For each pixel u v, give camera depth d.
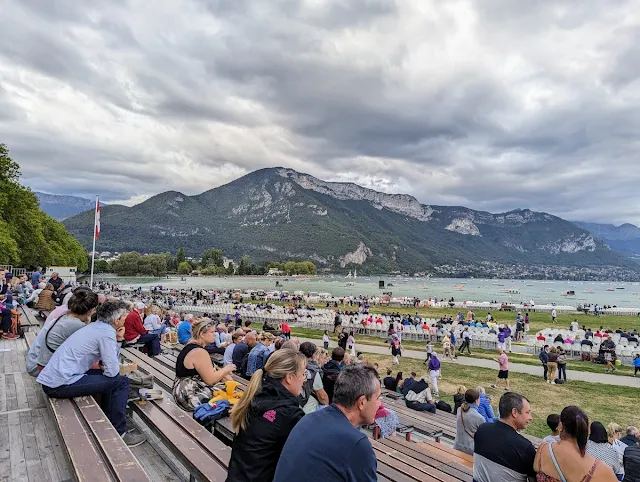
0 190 50.09
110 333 5.79
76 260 94.31
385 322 38.81
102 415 5.16
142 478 3.67
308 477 2.60
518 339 37.47
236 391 6.55
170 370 9.19
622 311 68.06
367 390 2.93
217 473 4.04
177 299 68.81
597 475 3.87
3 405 6.67
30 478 4.42
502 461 4.47
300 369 3.70
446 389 19.31
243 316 48.00
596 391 19.14
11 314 12.48
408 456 6.87
